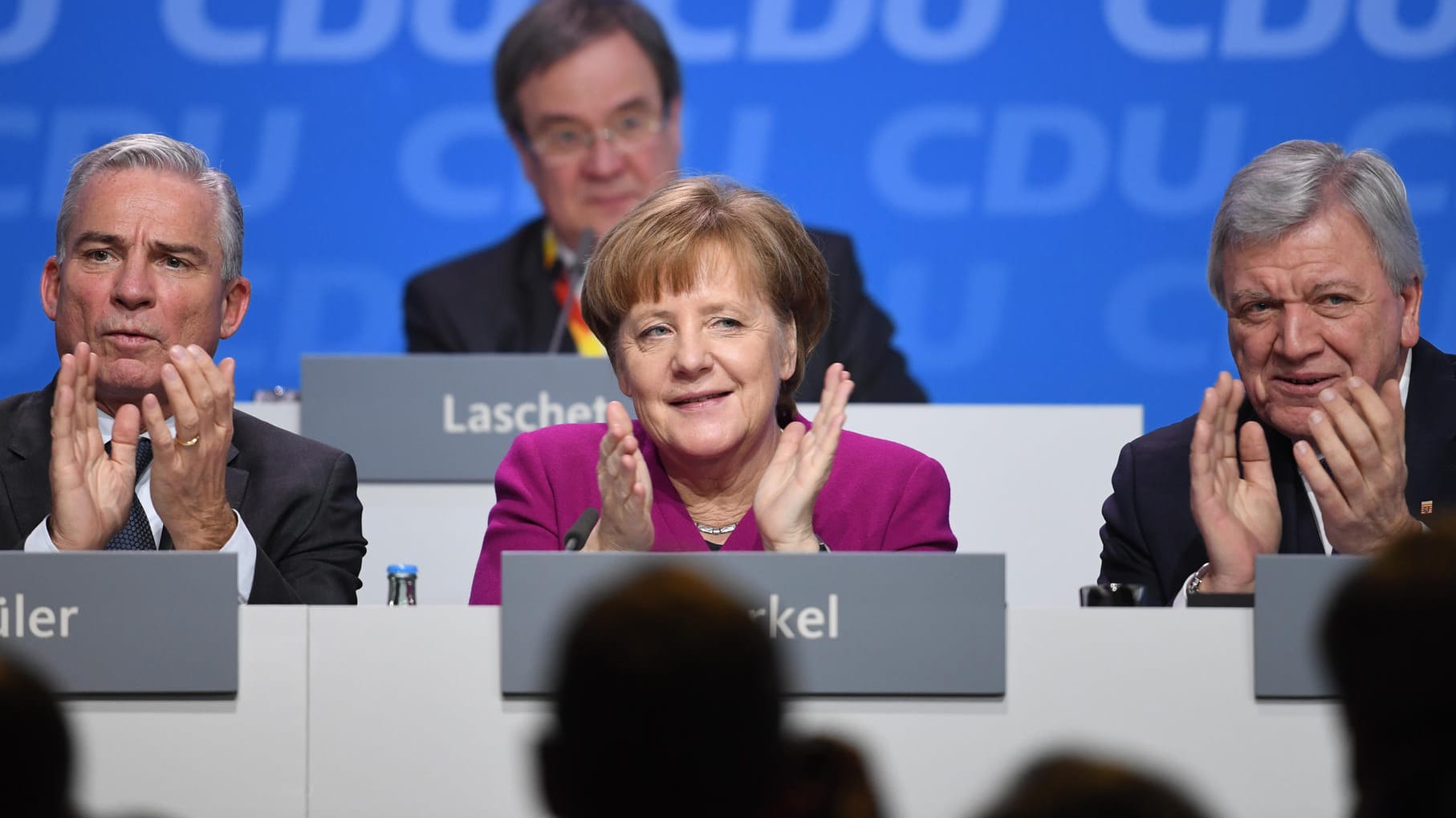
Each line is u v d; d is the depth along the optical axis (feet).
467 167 53.62
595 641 10.46
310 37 53.52
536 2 53.42
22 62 53.16
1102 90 52.47
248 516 25.85
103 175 25.73
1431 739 11.02
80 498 22.30
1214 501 23.84
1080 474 33.32
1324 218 25.35
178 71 53.42
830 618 18.39
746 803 10.56
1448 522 11.43
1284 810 18.33
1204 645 18.45
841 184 53.11
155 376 25.50
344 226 53.57
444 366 33.19
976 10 52.60
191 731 18.30
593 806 10.56
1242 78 52.29
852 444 26.00
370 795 18.25
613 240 23.93
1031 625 18.52
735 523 25.12
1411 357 27.27
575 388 33.24
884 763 18.42
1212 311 52.24
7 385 52.70
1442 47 51.88
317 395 33.09
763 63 53.26
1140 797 9.05
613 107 53.11
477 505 33.14
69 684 18.17
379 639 18.37
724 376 23.52
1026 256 52.65
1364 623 11.23
